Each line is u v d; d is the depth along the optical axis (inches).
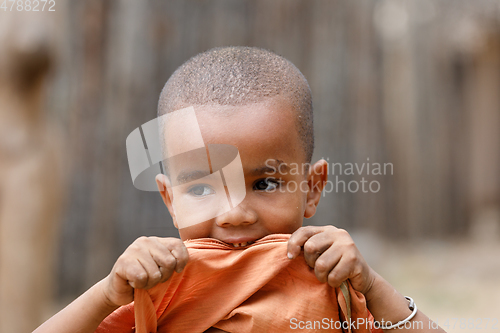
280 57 76.8
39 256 179.8
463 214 572.4
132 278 57.7
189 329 64.8
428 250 480.4
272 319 62.6
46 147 181.6
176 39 333.1
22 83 174.6
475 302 319.9
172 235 167.3
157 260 58.9
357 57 431.8
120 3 313.1
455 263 442.3
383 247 443.8
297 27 399.9
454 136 563.5
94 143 299.9
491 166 593.0
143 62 317.7
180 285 64.6
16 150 174.6
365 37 437.1
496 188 593.6
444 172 550.3
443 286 370.6
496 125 594.9
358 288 62.3
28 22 171.8
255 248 63.7
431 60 526.3
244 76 68.1
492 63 570.9
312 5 407.8
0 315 173.3
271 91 67.7
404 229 488.7
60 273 289.0
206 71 69.9
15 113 174.4
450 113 557.3
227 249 65.4
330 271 61.2
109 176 302.0
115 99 307.6
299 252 62.4
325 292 63.4
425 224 518.3
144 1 320.8
